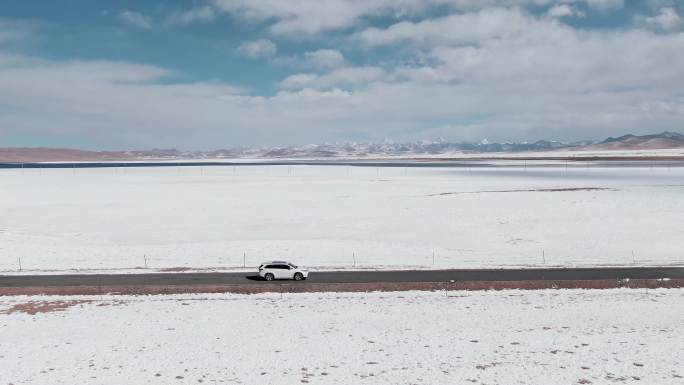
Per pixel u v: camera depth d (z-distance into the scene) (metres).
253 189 109.88
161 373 22.70
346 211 73.88
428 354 24.84
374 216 69.00
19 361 23.91
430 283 35.97
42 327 28.41
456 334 27.53
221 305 32.25
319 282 36.34
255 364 23.72
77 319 29.67
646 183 107.25
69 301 32.75
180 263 42.28
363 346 25.89
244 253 44.56
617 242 50.41
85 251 46.66
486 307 31.86
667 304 32.06
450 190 99.12
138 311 31.08
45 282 36.06
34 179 152.62
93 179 151.88
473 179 131.12
